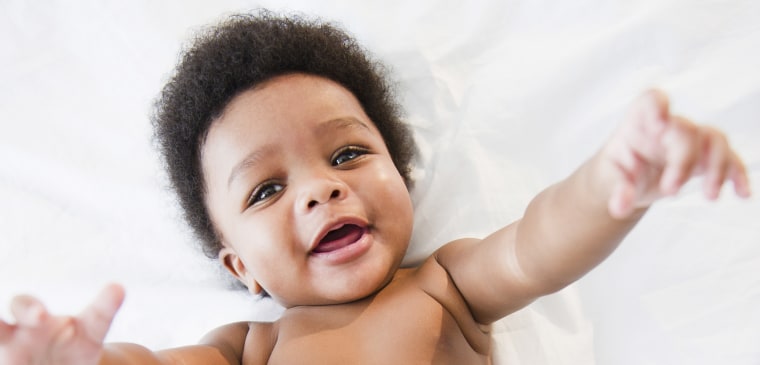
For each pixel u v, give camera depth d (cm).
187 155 88
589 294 92
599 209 56
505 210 97
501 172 99
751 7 94
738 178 45
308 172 78
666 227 91
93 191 108
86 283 105
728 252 88
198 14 111
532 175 99
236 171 80
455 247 85
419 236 98
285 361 81
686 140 44
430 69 104
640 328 89
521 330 91
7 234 107
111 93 111
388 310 81
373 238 79
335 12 107
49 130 110
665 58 96
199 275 105
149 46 111
